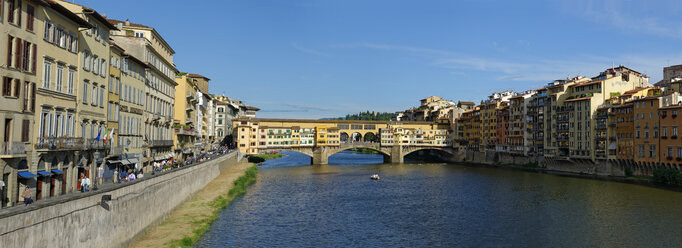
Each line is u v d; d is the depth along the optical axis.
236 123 157.25
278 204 70.19
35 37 32.59
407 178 112.12
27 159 31.81
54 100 35.47
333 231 53.78
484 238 51.09
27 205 25.61
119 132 51.41
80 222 28.92
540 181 103.25
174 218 50.97
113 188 34.12
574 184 96.06
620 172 107.69
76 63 39.03
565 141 126.25
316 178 109.88
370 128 185.50
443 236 52.06
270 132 157.75
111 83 48.44
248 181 95.94
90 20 42.22
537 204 71.88
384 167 147.62
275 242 47.91
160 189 47.66
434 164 164.25
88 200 30.06
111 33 62.25
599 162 113.88
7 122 29.88
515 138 150.88
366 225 57.34
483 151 170.38
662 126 93.69
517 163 149.38
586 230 54.03
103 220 32.34
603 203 71.38
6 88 29.45
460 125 187.88
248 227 53.12
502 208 68.88
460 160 183.12
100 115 44.81
